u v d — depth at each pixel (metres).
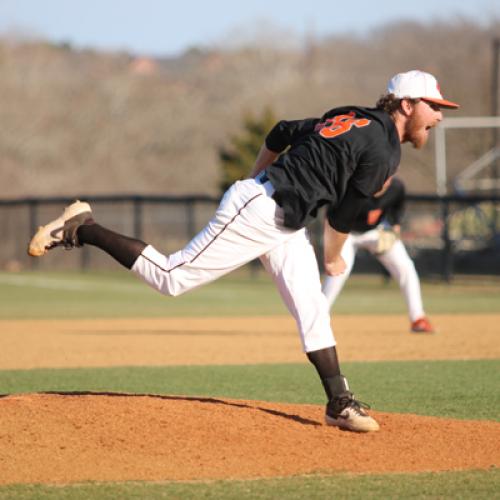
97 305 63.19
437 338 40.66
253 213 18.28
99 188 164.88
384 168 18.33
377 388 27.20
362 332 43.47
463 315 52.22
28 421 18.80
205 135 179.12
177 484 16.05
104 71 184.00
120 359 34.50
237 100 195.75
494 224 89.94
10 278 92.56
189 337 42.09
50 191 158.88
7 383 28.59
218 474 16.64
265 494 15.52
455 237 90.69
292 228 18.44
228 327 46.97
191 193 172.88
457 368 31.52
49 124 167.00
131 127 174.62
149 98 179.00
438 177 125.12
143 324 48.81
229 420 19.25
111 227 112.38
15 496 15.38
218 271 18.81
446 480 16.38
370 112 18.69
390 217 39.00
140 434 18.41
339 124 18.48
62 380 29.19
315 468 17.05
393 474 16.73
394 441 18.70
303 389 27.22
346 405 18.97
